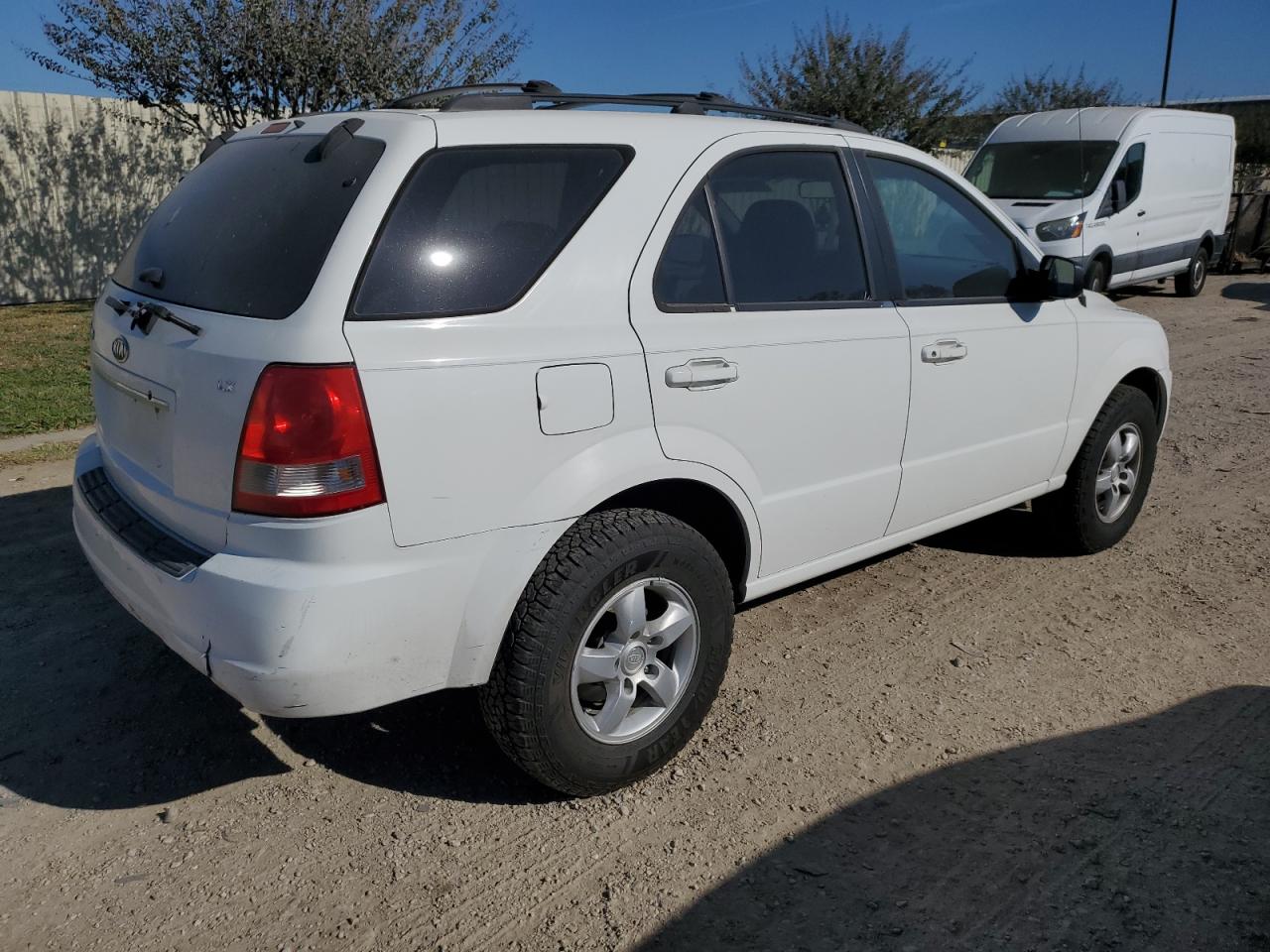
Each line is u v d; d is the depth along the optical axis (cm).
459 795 304
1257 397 832
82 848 278
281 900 260
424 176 264
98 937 247
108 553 293
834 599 442
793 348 326
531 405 266
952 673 378
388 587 250
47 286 1295
